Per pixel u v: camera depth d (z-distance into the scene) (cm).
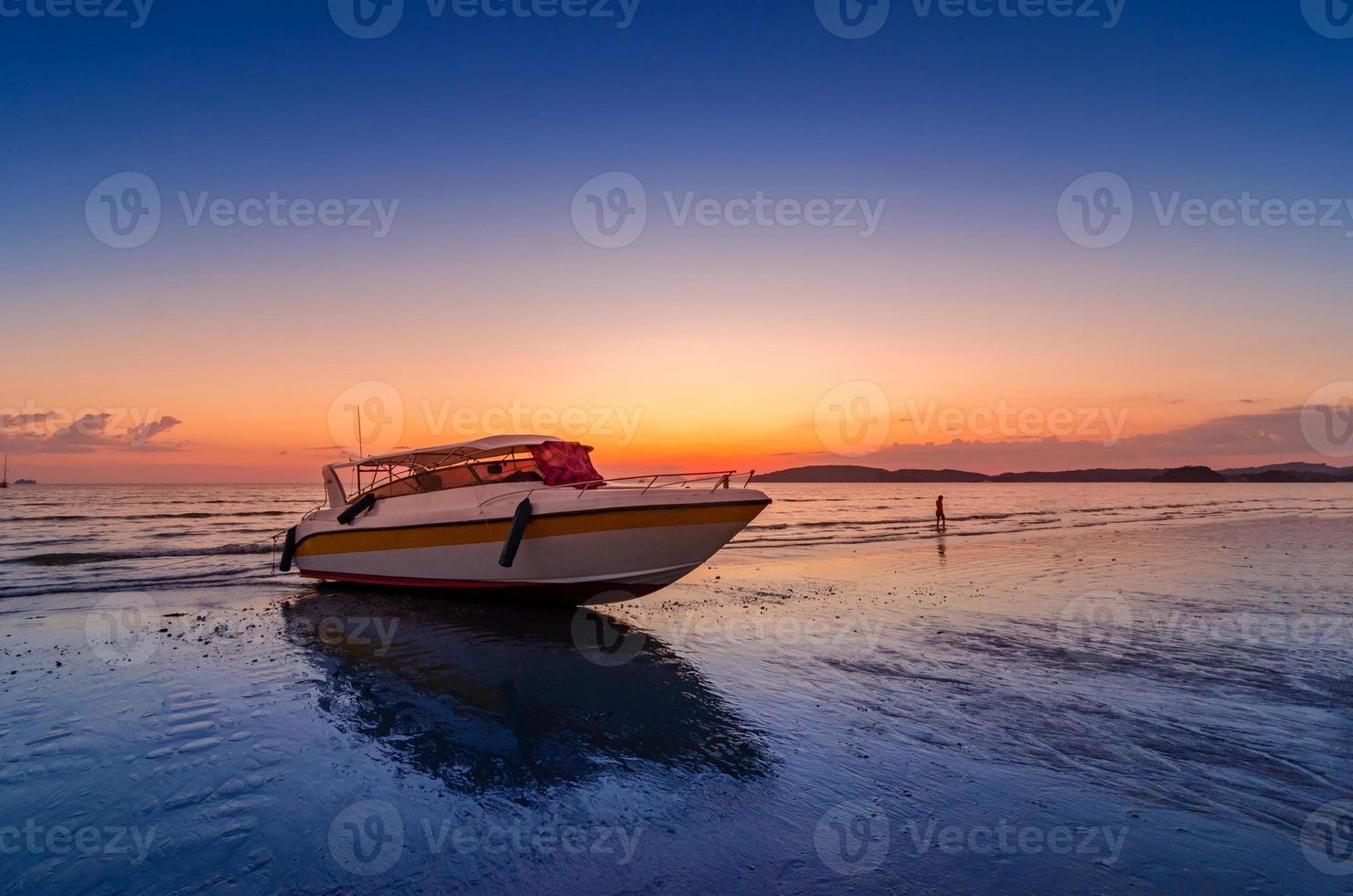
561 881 386
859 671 813
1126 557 1981
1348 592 1332
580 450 1246
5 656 874
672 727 639
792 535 2933
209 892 377
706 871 395
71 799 489
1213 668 803
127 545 2194
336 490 1447
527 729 638
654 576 1068
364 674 813
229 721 652
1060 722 635
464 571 1171
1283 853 409
